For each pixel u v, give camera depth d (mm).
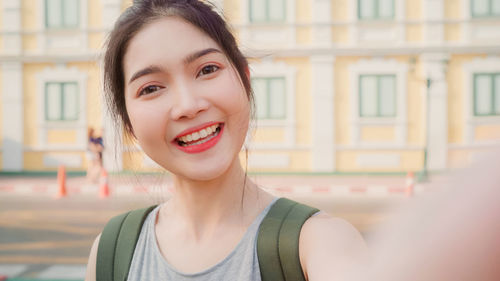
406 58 17094
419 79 16984
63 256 5910
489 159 240
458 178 245
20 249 6309
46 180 15039
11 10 18000
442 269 232
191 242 958
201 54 872
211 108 877
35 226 7898
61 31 17953
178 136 878
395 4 17156
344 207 9617
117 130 1046
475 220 229
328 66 17203
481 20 16859
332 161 17219
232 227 930
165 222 1028
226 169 899
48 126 17953
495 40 16875
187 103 852
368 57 17188
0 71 18031
